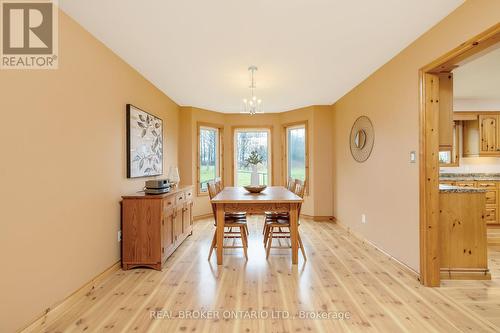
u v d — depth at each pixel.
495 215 4.62
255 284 2.50
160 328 1.82
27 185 1.73
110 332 1.77
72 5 1.96
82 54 2.28
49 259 1.91
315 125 5.22
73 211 2.16
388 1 1.95
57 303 1.98
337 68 3.30
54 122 1.96
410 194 2.69
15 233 1.65
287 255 3.31
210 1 1.92
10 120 1.63
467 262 2.62
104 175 2.62
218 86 4.00
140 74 3.45
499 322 1.88
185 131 5.24
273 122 5.93
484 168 5.04
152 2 1.93
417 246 2.59
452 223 2.64
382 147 3.25
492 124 4.73
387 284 2.48
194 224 5.00
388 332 1.77
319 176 5.21
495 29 1.74
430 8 2.05
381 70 3.25
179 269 2.87
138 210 2.85
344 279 2.59
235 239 3.98
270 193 3.49
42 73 1.86
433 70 2.41
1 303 1.56
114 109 2.81
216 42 2.58
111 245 2.74
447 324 1.86
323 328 1.81
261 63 3.11
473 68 3.31
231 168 5.90
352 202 4.21
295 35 2.45
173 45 2.64
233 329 1.80
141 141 3.39
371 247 3.56
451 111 2.54
